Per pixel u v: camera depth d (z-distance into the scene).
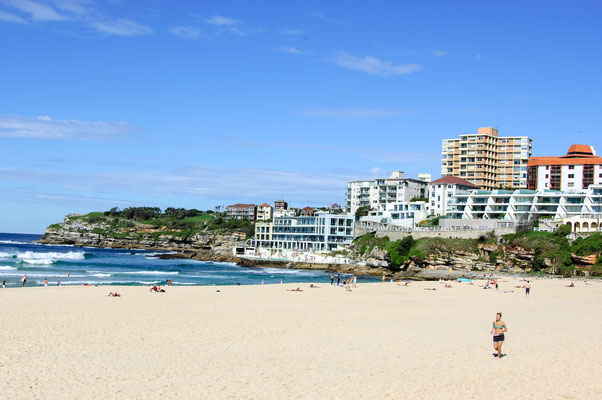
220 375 25.69
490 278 101.69
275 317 46.78
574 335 37.03
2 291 64.81
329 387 23.62
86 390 22.92
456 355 30.31
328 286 87.31
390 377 25.31
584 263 106.94
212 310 51.53
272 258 175.75
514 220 136.75
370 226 170.38
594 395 22.39
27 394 22.19
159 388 23.36
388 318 46.78
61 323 40.91
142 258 186.12
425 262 129.88
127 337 35.66
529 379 24.84
